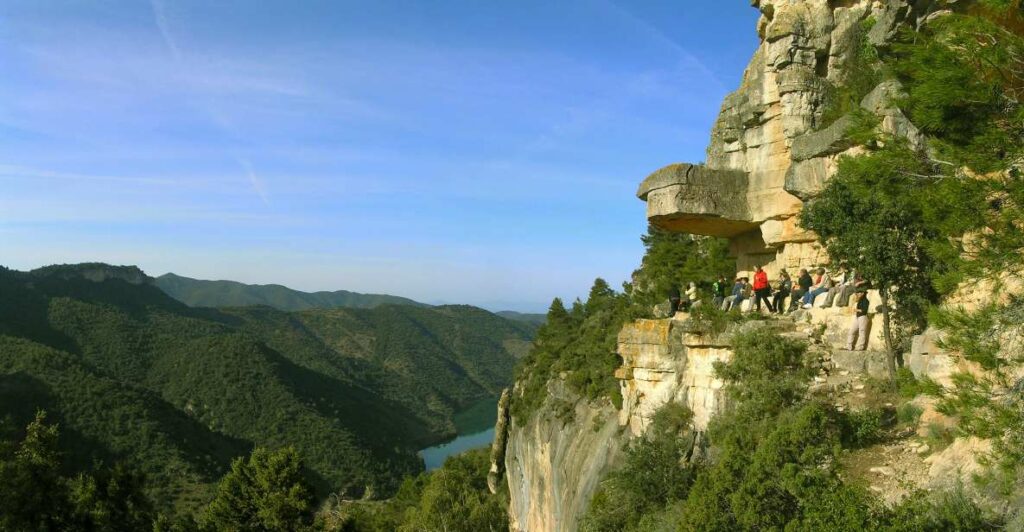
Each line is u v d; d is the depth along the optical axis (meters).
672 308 24.55
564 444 33.12
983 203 9.07
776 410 15.55
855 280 17.09
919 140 12.39
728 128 23.34
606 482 20.66
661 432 19.52
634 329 22.56
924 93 9.47
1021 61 9.04
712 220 22.45
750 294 22.31
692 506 11.67
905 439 13.23
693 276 33.31
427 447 126.25
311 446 93.50
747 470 11.45
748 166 22.64
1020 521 8.86
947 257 9.72
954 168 9.91
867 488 11.66
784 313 19.77
